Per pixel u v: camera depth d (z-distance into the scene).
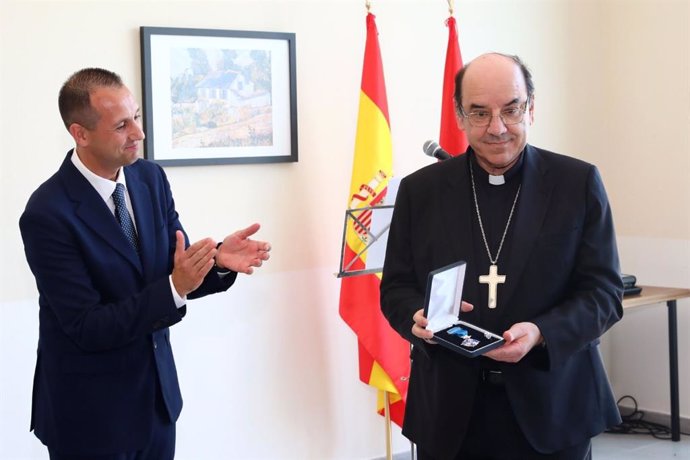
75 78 1.92
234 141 3.07
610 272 1.75
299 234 3.25
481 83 1.73
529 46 3.83
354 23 3.32
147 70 2.88
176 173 2.99
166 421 2.05
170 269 2.11
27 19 2.71
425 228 1.87
